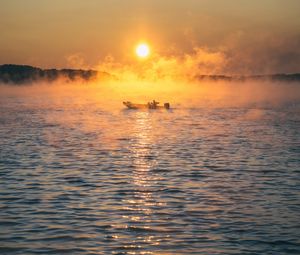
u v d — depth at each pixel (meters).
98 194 35.22
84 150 55.78
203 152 54.53
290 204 32.88
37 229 28.03
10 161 48.06
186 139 66.44
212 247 25.72
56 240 26.52
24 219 29.61
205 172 43.16
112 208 31.86
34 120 96.12
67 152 54.16
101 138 67.44
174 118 103.12
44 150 55.50
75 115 110.31
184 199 34.00
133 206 32.31
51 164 46.59
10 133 72.75
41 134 71.69
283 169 44.38
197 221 29.45
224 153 53.84
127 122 93.81
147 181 39.56
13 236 26.98
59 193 35.47
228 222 29.28
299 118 102.44
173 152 54.56
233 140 65.25
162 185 38.06
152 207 32.09
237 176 41.53
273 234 27.39
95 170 43.81
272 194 35.41
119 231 27.84
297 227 28.45
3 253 24.89
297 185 38.16
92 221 29.36
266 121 95.38
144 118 103.31
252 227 28.45
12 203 32.88
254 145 60.31
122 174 42.25
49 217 30.02
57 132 74.62
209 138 67.50
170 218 29.97
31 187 37.22
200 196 34.78
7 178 40.31
